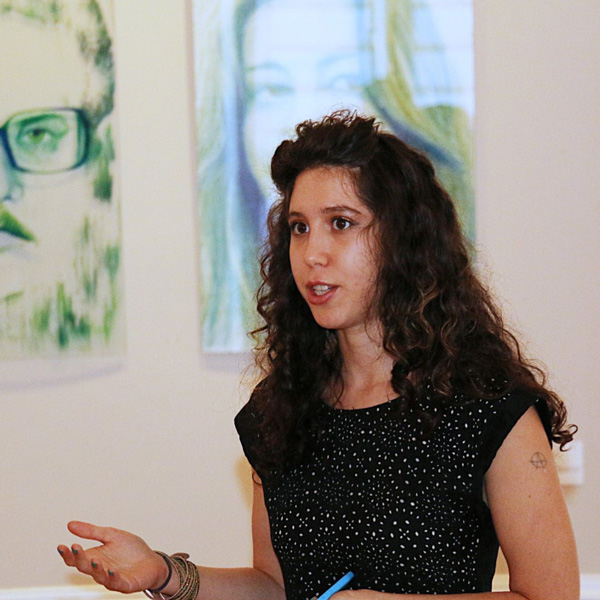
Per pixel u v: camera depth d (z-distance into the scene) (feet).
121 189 12.71
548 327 12.73
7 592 12.72
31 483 12.74
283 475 8.73
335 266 8.11
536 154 12.69
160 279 12.75
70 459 12.75
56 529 12.77
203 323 12.60
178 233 12.75
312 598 8.25
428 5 12.45
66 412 12.72
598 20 12.59
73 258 12.53
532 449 7.75
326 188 8.17
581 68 12.62
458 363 8.13
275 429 8.80
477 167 12.71
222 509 12.85
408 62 12.48
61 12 12.43
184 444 12.81
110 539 8.45
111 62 12.49
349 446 8.37
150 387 12.76
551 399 8.15
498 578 12.72
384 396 8.45
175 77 12.67
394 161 8.31
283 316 9.14
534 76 12.66
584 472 12.73
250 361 12.71
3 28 12.42
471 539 7.94
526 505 7.66
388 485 8.04
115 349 12.62
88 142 12.50
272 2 12.50
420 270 8.21
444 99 12.47
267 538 9.59
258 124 12.56
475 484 7.83
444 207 8.58
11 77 12.44
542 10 12.62
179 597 8.71
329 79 12.55
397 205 8.16
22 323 12.52
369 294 8.22
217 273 12.59
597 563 12.76
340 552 8.21
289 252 9.00
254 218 12.57
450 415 7.98
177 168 12.71
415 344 8.07
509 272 12.74
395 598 7.47
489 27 12.65
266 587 9.38
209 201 12.57
